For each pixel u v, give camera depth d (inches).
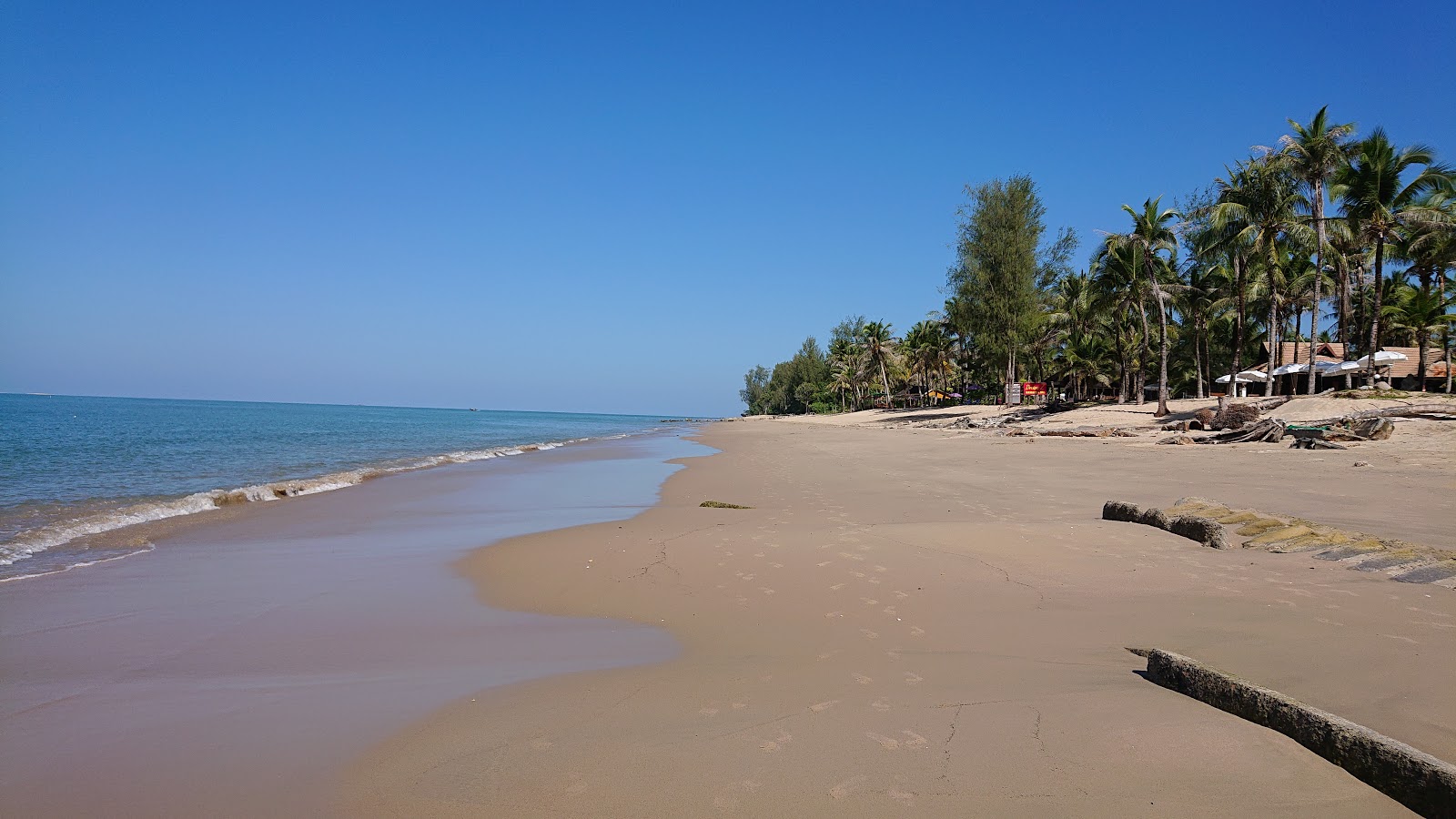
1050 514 406.3
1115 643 195.3
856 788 122.7
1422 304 1435.8
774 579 277.1
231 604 265.3
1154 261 1466.5
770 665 189.2
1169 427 1061.1
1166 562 276.2
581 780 129.7
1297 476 538.6
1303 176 1144.2
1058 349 2517.2
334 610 258.2
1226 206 1191.6
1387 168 1172.5
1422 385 1419.8
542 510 521.3
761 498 538.9
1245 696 142.8
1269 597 227.6
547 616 247.9
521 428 2883.9
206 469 812.0
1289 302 1563.7
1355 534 298.5
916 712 153.2
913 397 3221.0
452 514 498.6
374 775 135.3
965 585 258.5
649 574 293.7
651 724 152.6
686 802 120.9
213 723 160.2
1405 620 201.0
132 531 422.0
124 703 173.2
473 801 124.3
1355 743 119.7
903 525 359.3
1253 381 1563.7
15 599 271.7
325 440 1472.7
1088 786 120.0
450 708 166.6
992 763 129.3
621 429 3061.0
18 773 139.0
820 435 1731.1
